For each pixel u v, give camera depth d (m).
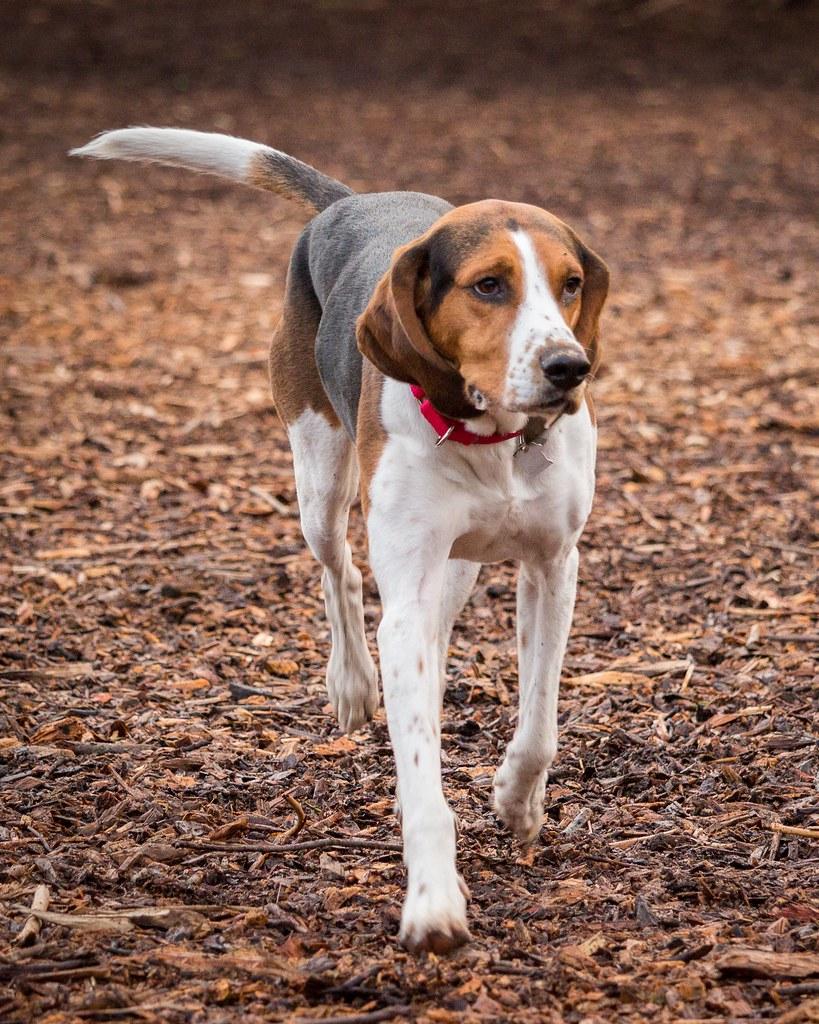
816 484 10.94
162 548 9.95
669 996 4.84
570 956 5.06
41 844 6.01
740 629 8.55
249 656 8.36
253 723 7.45
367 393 6.06
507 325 5.41
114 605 9.01
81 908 5.45
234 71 28.94
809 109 26.14
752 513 10.45
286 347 7.48
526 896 5.64
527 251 5.46
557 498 5.95
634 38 31.05
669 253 17.84
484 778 6.84
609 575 9.49
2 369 13.78
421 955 5.06
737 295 16.03
